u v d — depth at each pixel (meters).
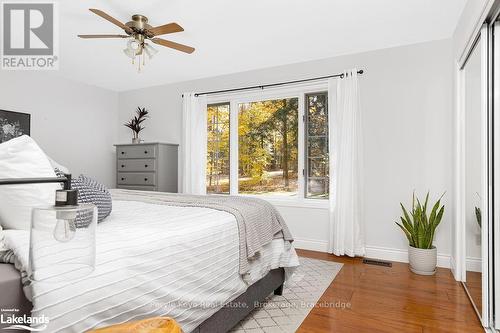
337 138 3.46
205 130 4.36
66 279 0.83
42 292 0.79
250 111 4.22
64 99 4.44
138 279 1.04
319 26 2.83
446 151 3.03
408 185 3.20
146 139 4.95
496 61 1.84
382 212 3.31
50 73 4.19
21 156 1.04
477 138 2.12
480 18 1.90
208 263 1.43
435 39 3.09
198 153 4.35
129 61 3.74
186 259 1.29
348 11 2.56
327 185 3.70
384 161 3.31
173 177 4.52
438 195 3.06
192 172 4.33
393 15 2.63
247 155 4.24
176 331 0.83
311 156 3.81
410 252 2.87
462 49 2.46
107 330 0.81
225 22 2.76
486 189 1.88
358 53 3.46
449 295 2.32
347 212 3.33
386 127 3.30
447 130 3.03
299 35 3.02
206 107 4.39
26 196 1.03
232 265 1.63
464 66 2.58
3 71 3.78
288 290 2.42
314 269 2.93
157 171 4.24
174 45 2.63
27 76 4.01
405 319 1.96
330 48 3.35
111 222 1.45
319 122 3.77
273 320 1.94
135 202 2.20
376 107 3.36
